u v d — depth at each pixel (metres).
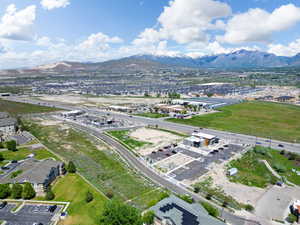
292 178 77.00
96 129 133.88
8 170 77.06
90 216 53.41
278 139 118.44
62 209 56.53
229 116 169.88
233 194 65.88
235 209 58.66
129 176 75.62
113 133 126.06
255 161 88.75
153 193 64.62
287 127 141.25
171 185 70.19
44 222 51.38
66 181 70.44
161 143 110.38
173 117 167.00
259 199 63.97
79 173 77.12
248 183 73.00
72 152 98.12
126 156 94.44
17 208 56.75
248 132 130.50
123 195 63.16
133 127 139.12
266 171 81.81
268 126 143.12
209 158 92.31
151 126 140.75
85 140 113.44
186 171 80.38
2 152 94.44
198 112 184.62
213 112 184.50
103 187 67.50
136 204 58.31
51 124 143.75
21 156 90.44
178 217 47.25
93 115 171.50
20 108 193.88
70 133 124.19
